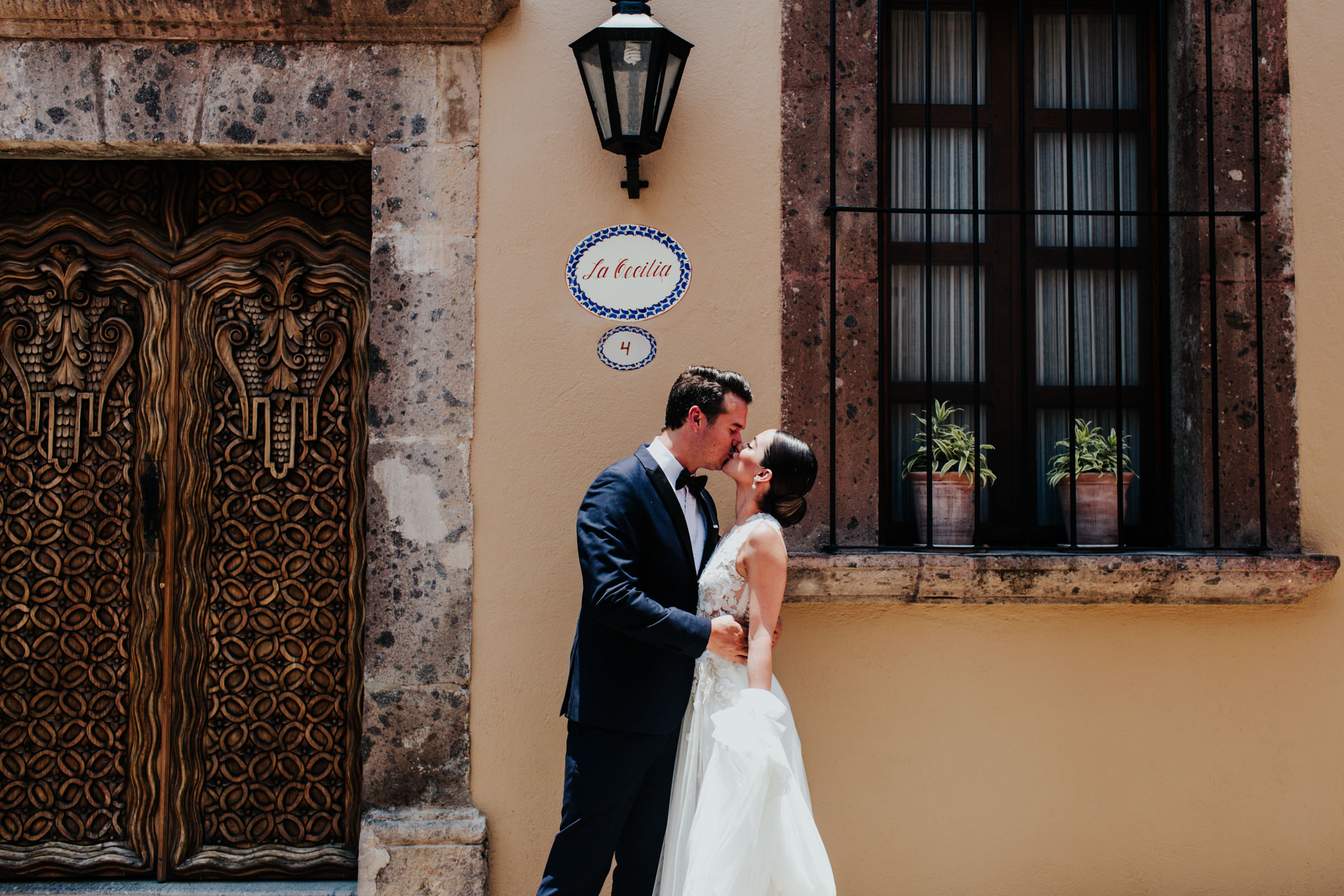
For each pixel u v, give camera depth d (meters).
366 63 2.67
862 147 2.71
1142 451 2.90
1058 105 2.90
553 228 2.70
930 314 2.60
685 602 2.21
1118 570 2.57
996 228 2.91
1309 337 2.74
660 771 2.30
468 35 2.68
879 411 2.76
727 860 1.95
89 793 2.76
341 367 2.82
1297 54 2.77
